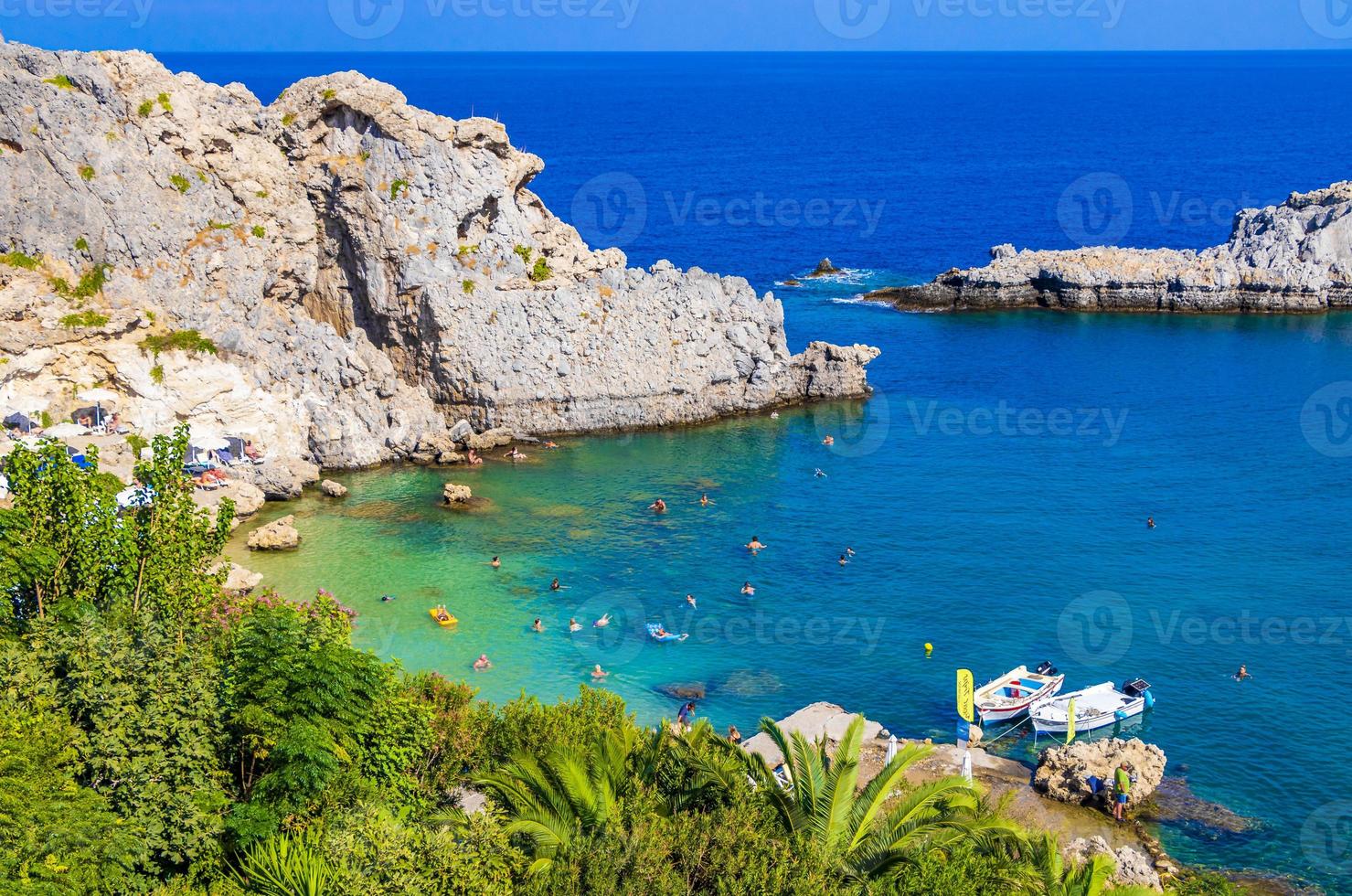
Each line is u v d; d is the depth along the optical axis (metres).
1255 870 46.78
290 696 34.59
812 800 34.50
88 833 29.12
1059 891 32.78
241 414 82.19
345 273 92.75
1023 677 60.41
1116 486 86.94
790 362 106.12
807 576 72.38
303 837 31.94
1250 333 129.25
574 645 63.09
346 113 89.75
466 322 91.50
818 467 90.44
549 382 94.50
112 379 78.88
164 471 44.62
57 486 42.47
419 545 74.56
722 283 101.62
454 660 61.03
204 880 31.80
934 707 58.81
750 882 31.08
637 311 97.31
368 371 90.50
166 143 83.25
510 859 31.70
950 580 72.06
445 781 39.28
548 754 35.50
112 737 32.34
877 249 178.88
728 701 58.47
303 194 90.19
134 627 37.75
